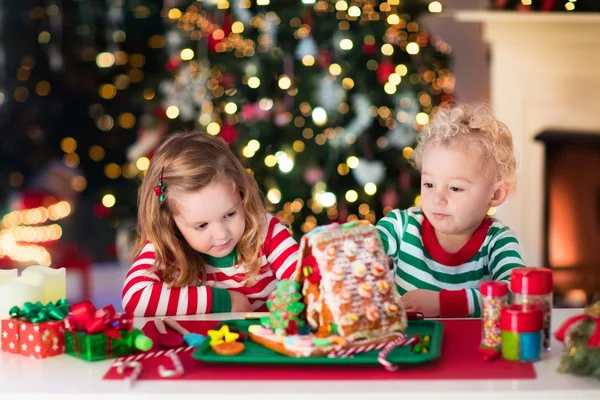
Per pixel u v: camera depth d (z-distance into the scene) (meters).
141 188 1.48
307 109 3.21
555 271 3.64
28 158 4.59
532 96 3.57
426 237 1.57
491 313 1.08
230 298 1.45
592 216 3.61
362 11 3.24
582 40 3.49
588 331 1.01
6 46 4.51
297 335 1.08
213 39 3.31
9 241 4.23
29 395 0.94
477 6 3.95
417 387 0.93
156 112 3.49
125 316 1.12
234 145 3.18
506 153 1.51
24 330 1.11
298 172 3.18
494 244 1.56
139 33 4.45
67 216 4.50
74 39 4.51
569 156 3.60
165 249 1.47
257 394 0.92
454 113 1.52
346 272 1.08
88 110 4.59
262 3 3.21
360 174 3.29
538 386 0.93
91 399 0.93
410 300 1.42
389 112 3.30
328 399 0.91
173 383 0.96
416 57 3.36
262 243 1.54
